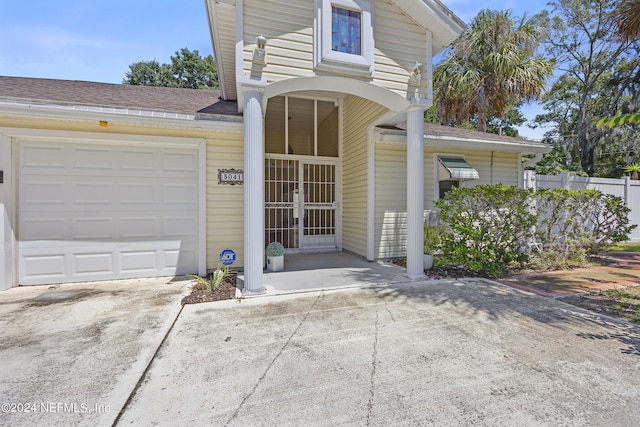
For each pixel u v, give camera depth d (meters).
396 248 7.29
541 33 12.28
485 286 4.95
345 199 8.35
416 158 5.32
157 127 5.53
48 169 5.10
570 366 2.53
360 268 6.23
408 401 2.10
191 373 2.45
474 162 8.05
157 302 4.21
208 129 5.77
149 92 7.52
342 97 8.23
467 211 5.77
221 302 4.16
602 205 7.57
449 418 1.92
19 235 4.98
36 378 2.38
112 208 5.40
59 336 3.13
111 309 3.93
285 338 3.08
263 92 4.53
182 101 6.88
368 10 4.86
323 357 2.71
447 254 5.90
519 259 5.76
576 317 3.62
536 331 3.23
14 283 4.95
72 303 4.16
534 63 11.66
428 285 4.99
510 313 3.76
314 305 4.05
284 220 7.94
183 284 5.15
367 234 7.14
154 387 2.27
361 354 2.76
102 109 4.96
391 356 2.72
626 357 2.68
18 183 4.97
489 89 12.16
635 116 2.84
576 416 1.94
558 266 6.41
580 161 18.16
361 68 4.83
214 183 5.88
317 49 4.60
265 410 2.01
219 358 2.69
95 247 5.32
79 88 6.80
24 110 4.69
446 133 8.07
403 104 5.35
